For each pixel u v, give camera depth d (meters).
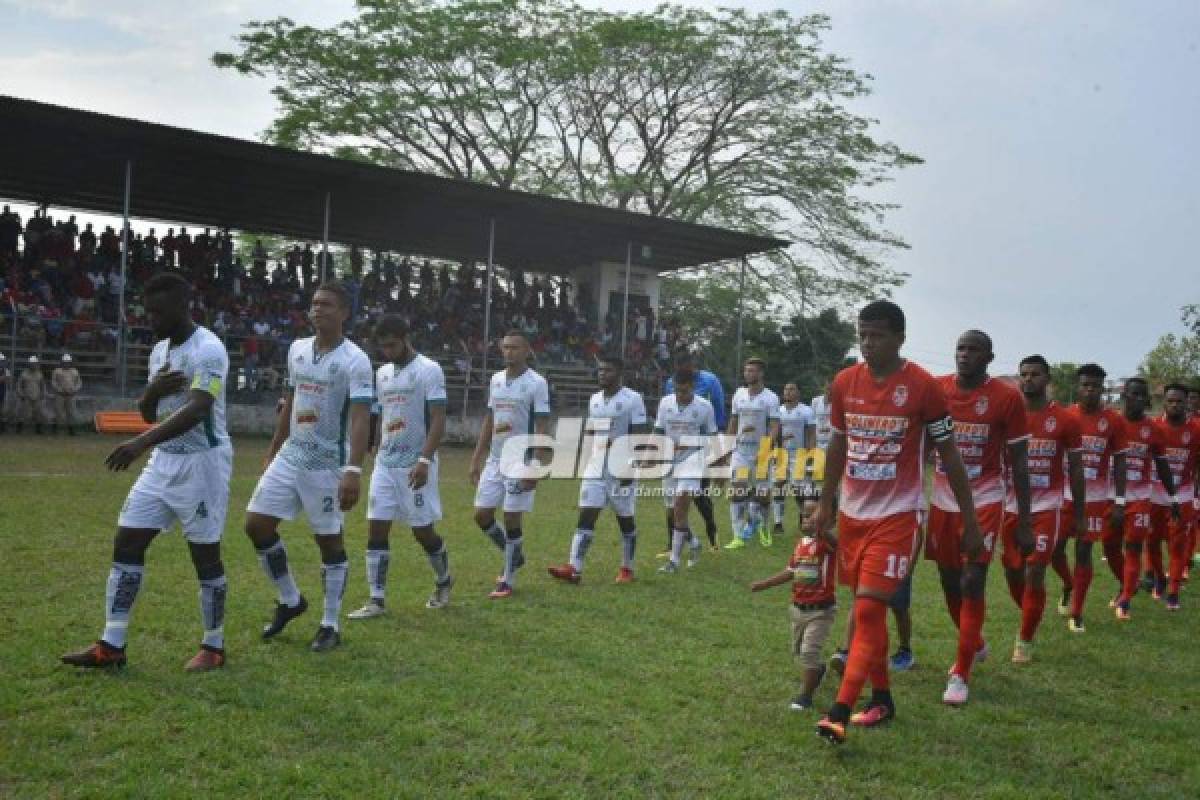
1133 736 5.27
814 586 5.44
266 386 22.50
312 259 25.97
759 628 7.15
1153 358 24.41
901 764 4.60
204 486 5.40
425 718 4.78
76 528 9.47
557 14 30.25
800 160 31.64
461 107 29.62
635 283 30.17
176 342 5.51
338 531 6.16
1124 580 8.86
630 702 5.22
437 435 7.05
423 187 21.97
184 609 6.66
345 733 4.53
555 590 8.34
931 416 5.07
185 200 24.50
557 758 4.36
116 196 24.45
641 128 32.69
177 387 5.38
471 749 4.42
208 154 19.92
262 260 25.61
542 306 29.41
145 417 5.48
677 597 8.25
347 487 5.91
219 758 4.16
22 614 6.29
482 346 25.97
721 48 30.48
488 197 22.70
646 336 29.23
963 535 5.27
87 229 23.08
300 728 4.56
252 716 4.69
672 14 30.78
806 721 5.12
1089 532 8.12
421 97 29.03
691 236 26.06
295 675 5.37
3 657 5.35
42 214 23.73
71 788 3.81
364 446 5.99
